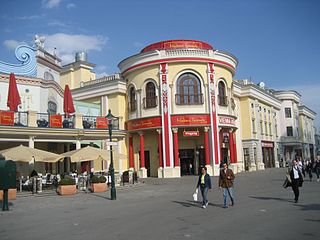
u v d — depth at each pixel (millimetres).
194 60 35125
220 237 8375
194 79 35562
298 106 70125
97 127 28031
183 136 37344
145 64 36219
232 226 9664
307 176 30500
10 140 23312
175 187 24438
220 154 35125
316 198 15516
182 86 35344
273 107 58188
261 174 36125
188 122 34500
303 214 11312
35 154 20516
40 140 24734
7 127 22359
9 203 16953
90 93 41219
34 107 27656
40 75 29688
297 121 67938
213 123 35000
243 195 17719
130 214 12688
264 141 51344
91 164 34531
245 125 46750
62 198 19016
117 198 18609
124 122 39250
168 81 35281
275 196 16766
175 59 35094
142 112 36625
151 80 36219
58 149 30969
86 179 23891
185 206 14273
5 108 26172
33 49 28688
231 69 38062
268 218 10750
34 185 21047
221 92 37062
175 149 34500
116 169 37375
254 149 47125
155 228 9766
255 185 23625
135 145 39031
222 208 13273
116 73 46219
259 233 8680
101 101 40250
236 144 44875
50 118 25016
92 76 47500
